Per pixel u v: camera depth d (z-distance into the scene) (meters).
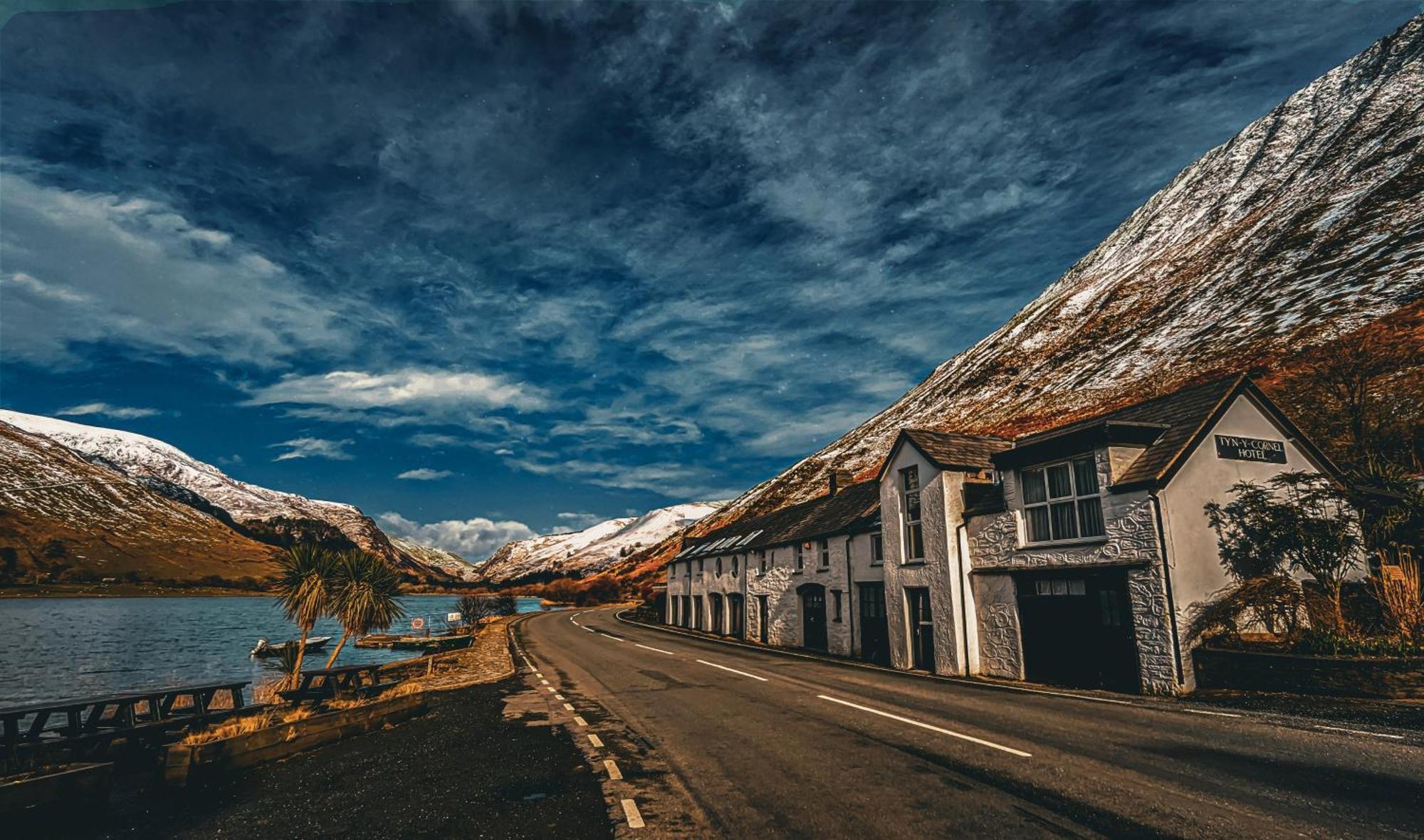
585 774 7.49
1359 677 10.45
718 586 38.69
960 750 8.16
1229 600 13.02
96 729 9.52
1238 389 14.59
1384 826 5.36
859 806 6.13
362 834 5.67
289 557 17.42
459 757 8.35
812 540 27.11
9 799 5.68
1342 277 72.75
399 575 18.77
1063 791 6.42
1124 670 13.41
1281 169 149.50
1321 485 14.76
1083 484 15.00
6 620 75.50
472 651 25.83
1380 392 32.72
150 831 5.78
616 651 24.92
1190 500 13.44
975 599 17.55
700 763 7.87
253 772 7.72
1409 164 96.44
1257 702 10.95
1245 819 5.55
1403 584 12.61
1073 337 118.56
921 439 19.52
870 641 22.42
